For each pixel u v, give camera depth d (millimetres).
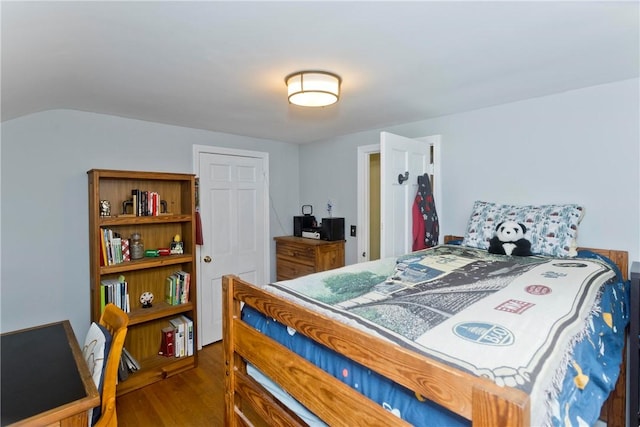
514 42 1466
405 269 1753
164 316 2686
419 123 2959
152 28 1272
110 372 1326
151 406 2197
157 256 2707
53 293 2377
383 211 2338
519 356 840
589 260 1892
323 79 1779
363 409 914
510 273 1646
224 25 1270
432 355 853
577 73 1865
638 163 1955
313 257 3330
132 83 1905
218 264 3305
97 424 1247
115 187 2629
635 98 1952
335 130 3311
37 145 2303
